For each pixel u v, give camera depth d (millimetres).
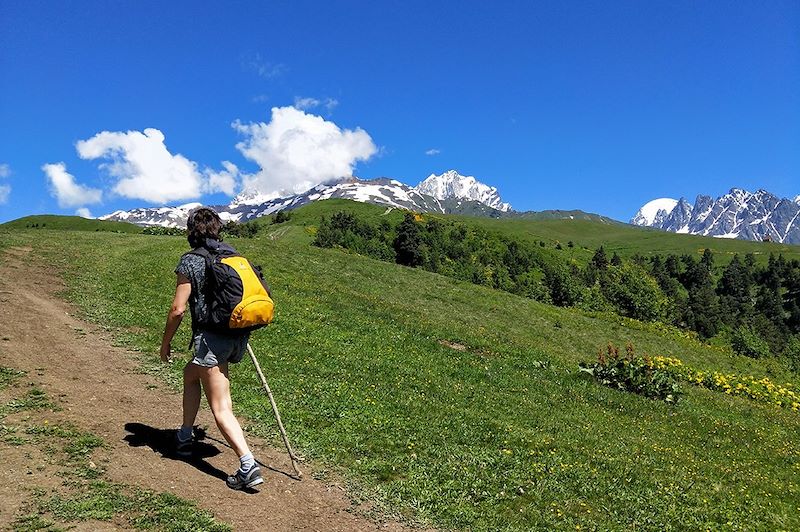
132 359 12547
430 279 45531
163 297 20562
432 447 10367
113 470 6910
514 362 21469
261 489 7352
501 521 8000
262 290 7020
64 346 12438
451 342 23109
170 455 7676
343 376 14375
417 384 15094
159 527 5898
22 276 21156
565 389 19000
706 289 188375
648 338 43531
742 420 21266
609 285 128000
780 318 185125
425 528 7484
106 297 19438
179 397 10461
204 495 6781
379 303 29016
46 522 5578
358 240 149625
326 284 34062
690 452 14938
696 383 29391
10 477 6281
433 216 189625
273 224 188750
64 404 8805
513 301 44344
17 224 184875
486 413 13789
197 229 7043
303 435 9773
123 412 8992
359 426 10773
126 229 196750
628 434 15188
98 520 5816
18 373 9859
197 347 6969
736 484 12555
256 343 16172
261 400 11180
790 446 18531
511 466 10219
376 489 8289
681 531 9086
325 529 6785
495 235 171875
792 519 10805
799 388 34156
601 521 8719
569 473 10477
